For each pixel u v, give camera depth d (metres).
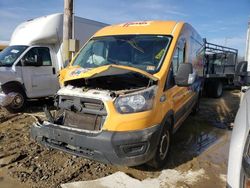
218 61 12.91
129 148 3.77
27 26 9.74
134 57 4.86
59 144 4.17
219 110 9.60
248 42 5.20
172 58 4.71
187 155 5.24
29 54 8.46
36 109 8.53
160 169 4.53
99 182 4.05
